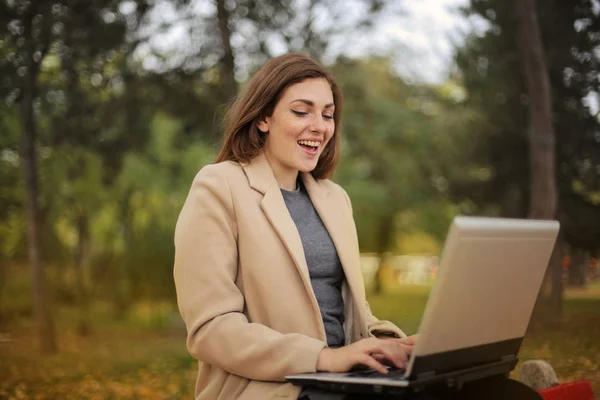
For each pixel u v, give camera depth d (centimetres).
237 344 193
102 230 1398
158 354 847
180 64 926
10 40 814
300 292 207
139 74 931
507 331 194
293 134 222
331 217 232
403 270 2434
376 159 1627
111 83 933
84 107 941
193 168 1355
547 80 760
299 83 222
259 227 209
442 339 166
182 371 712
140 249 1249
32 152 900
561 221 835
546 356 477
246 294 207
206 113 945
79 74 902
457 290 162
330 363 185
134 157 1262
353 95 1362
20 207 1143
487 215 1219
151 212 1346
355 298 223
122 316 1322
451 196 1289
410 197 1728
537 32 761
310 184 238
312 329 206
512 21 970
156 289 1245
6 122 992
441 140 1410
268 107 225
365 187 1689
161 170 1331
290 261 209
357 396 178
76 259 1291
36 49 838
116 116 945
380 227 1958
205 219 207
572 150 834
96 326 1237
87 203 1233
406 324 719
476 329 178
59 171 1084
